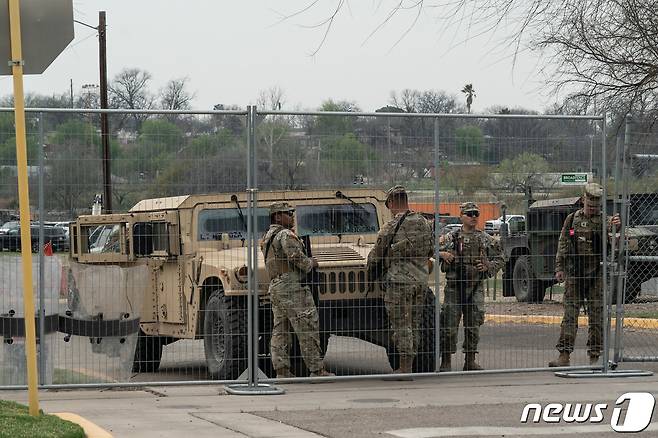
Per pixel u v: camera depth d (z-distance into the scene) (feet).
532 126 87.30
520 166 87.35
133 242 83.10
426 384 83.97
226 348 83.25
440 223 85.61
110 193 79.97
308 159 82.58
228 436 61.00
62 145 78.69
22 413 60.75
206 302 85.97
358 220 91.04
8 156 77.77
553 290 146.82
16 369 79.25
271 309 86.22
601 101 121.70
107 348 81.10
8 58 60.49
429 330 86.43
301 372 87.45
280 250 82.23
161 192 80.53
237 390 79.15
